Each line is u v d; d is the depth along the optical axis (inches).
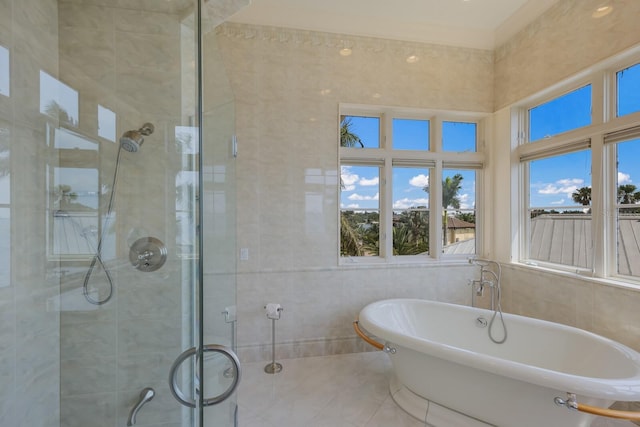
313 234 107.4
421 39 113.0
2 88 45.9
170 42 60.3
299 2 100.2
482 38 116.8
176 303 59.1
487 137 122.7
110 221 59.2
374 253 119.6
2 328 46.4
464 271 118.5
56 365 57.7
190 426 58.4
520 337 85.6
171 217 59.2
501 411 64.2
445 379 70.7
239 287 103.3
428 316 99.7
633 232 79.5
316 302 107.4
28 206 51.4
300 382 89.8
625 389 51.4
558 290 94.1
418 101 113.7
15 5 48.0
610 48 78.5
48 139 55.9
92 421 59.2
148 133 59.4
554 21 93.9
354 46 108.9
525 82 104.9
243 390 85.7
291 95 105.5
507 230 114.4
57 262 57.7
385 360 103.6
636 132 76.5
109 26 59.4
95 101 59.1
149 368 59.7
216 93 69.3
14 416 48.6
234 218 82.4
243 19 102.1
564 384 53.4
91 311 59.0
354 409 77.2
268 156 104.5
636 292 73.7
